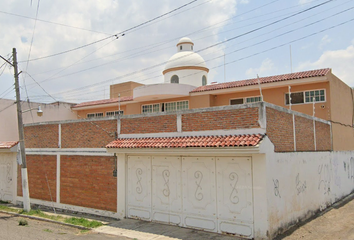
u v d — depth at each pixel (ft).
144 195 37.93
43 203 50.08
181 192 34.58
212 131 32.37
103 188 42.19
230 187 30.89
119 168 40.40
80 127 45.75
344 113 59.77
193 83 79.00
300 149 38.47
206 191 32.55
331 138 51.67
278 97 57.47
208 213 32.27
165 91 67.62
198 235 31.17
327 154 48.06
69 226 37.65
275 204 30.14
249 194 29.63
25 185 46.60
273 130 31.24
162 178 36.40
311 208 39.81
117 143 38.83
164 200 36.04
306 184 38.81
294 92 56.13
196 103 67.41
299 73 56.24
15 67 46.83
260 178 28.94
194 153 31.60
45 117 81.82
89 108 87.15
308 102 54.39
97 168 43.06
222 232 31.09
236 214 30.30
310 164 40.73
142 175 38.29
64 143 47.75
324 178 45.78
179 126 35.09
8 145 54.70
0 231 35.19
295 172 35.76
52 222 39.96
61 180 47.65
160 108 73.67
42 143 51.16
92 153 43.73
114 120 41.60
